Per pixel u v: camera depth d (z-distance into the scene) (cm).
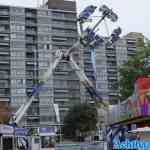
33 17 16250
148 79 2548
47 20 16388
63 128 11500
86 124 11050
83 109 11225
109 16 4456
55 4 16638
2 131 3962
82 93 15612
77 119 11162
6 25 15850
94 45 4544
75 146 3098
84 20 4481
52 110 15538
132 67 4534
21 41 15925
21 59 15825
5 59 15662
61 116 15738
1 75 15500
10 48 15775
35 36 16200
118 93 4638
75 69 4466
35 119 15275
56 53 4547
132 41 15438
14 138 4112
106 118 3588
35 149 5381
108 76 15875
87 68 13612
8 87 15500
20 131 4247
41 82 4547
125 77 4562
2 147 3944
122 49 15512
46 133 10138
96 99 4306
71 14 16750
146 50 4572
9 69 15638
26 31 16075
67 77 15962
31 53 16038
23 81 15675
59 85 15838
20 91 15575
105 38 4528
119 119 3044
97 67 15788
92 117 11069
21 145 4253
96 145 2900
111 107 3525
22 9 16125
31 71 15900
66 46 16462
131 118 2755
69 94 15900
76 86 15862
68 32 16588
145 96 2538
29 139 5381
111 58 15888
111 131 3294
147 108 2531
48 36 16300
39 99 15462
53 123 15438
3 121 5812
